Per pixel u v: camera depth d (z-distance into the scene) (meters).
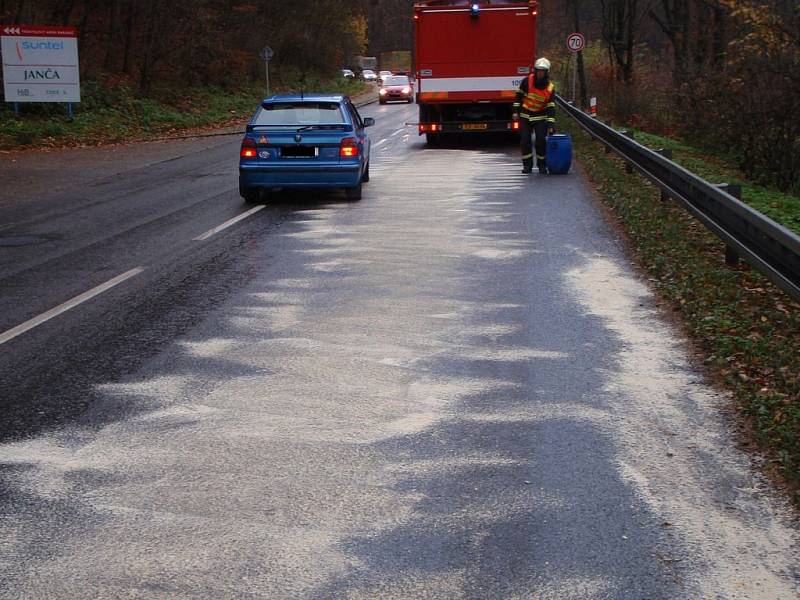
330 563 4.13
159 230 13.19
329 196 16.50
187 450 5.41
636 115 32.50
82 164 23.81
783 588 3.89
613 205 14.49
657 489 4.83
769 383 6.27
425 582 3.96
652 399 6.16
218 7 52.16
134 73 43.78
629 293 9.05
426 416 5.91
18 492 4.88
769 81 20.05
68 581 4.00
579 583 3.93
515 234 12.38
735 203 8.95
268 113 15.46
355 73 93.75
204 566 4.12
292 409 6.05
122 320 8.29
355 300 8.91
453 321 8.13
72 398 6.30
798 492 4.66
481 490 4.84
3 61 31.70
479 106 26.19
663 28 35.78
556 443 5.45
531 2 25.12
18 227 13.73
